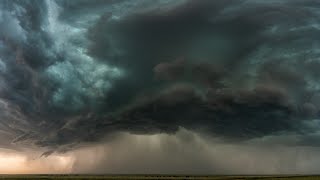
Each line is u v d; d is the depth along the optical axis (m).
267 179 132.62
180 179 141.88
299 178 135.25
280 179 129.25
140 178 152.25
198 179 141.25
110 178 151.12
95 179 144.00
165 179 143.00
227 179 139.25
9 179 145.12
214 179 140.12
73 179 144.38
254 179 135.38
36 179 144.25
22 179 144.38
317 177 145.75
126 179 144.50
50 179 144.00
